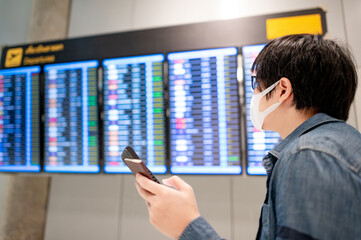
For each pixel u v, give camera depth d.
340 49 0.61
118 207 1.53
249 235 1.36
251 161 1.30
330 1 1.44
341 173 0.46
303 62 0.58
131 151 0.67
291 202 0.47
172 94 1.40
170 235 0.60
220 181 1.44
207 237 0.55
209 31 1.41
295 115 0.62
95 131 1.48
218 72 1.36
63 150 1.51
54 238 1.57
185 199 0.60
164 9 1.65
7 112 1.59
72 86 1.52
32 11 1.80
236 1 1.57
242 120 1.33
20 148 1.56
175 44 1.43
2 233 1.59
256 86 0.71
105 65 1.49
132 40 1.49
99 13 1.74
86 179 1.60
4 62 1.64
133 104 1.44
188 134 1.37
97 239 1.51
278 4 1.51
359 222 0.43
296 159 0.51
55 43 1.58
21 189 1.62
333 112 0.60
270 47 0.64
